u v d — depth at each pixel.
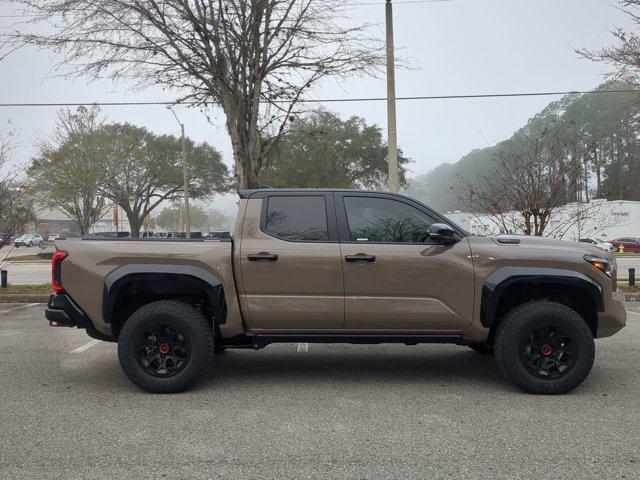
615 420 4.39
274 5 12.50
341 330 5.29
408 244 5.28
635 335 8.04
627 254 37.12
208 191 53.09
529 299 5.50
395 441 3.96
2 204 15.38
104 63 12.83
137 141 48.22
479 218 15.48
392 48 13.86
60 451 3.79
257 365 6.38
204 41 12.59
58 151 31.97
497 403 4.87
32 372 6.06
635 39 11.35
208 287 5.20
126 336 5.13
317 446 3.88
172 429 4.23
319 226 5.36
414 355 6.89
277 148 14.87
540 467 3.50
